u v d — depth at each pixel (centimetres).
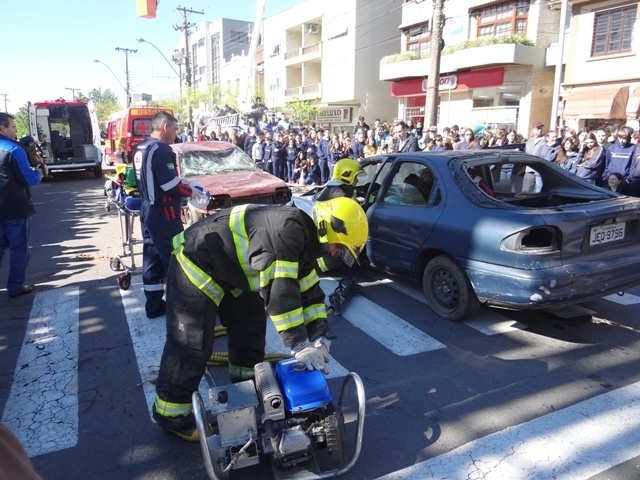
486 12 2233
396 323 446
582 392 328
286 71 3988
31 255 721
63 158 1888
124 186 583
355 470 258
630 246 413
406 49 2725
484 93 2280
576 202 473
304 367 244
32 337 429
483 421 299
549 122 2127
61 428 299
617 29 1728
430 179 472
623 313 461
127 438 289
